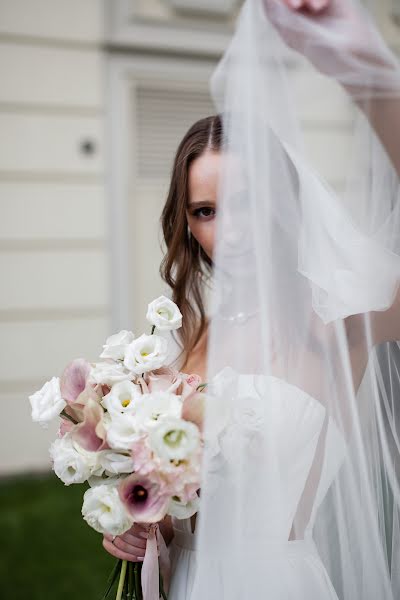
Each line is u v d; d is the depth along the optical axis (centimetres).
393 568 116
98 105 440
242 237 111
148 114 453
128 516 105
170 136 459
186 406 106
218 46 452
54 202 438
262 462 107
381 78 103
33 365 440
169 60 452
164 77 452
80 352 447
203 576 108
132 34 437
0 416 436
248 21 108
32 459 442
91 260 447
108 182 446
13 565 319
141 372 115
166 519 140
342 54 102
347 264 108
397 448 119
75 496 408
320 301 109
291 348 113
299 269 108
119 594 123
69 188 440
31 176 433
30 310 439
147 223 457
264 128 110
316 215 109
